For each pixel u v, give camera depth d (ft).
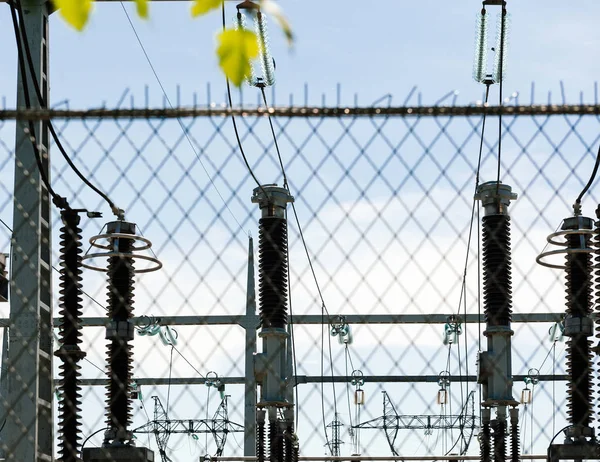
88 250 68.13
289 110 40.55
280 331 69.31
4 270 70.95
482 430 69.26
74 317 64.28
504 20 80.94
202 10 23.04
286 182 56.80
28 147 65.00
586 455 61.67
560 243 66.74
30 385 62.54
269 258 69.36
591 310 65.87
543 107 40.45
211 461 93.20
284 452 71.20
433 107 40.60
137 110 40.75
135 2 22.45
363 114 40.63
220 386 118.42
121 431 66.59
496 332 68.13
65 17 21.57
